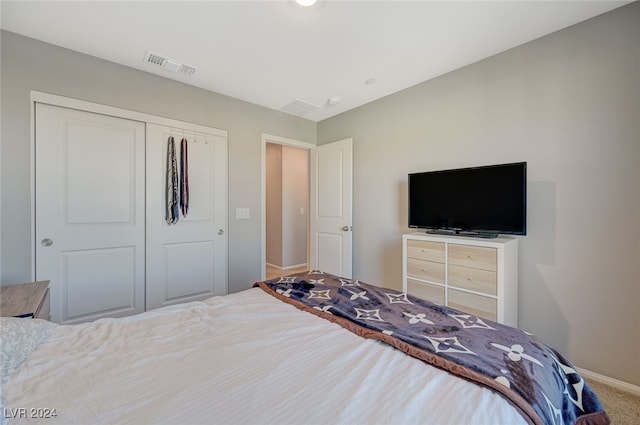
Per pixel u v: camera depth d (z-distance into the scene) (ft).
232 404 2.39
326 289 5.53
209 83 8.73
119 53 7.02
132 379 2.72
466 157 7.74
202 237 9.21
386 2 5.24
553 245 6.29
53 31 6.13
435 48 6.84
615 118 5.54
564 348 6.16
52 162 6.72
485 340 3.39
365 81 8.60
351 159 10.70
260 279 10.69
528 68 6.61
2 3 5.21
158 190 8.29
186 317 4.28
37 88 6.46
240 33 6.19
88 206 7.22
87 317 7.23
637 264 5.35
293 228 16.67
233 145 9.91
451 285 6.81
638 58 5.30
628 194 5.42
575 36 5.96
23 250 6.37
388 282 9.84
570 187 6.07
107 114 7.39
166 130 8.39
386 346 3.41
